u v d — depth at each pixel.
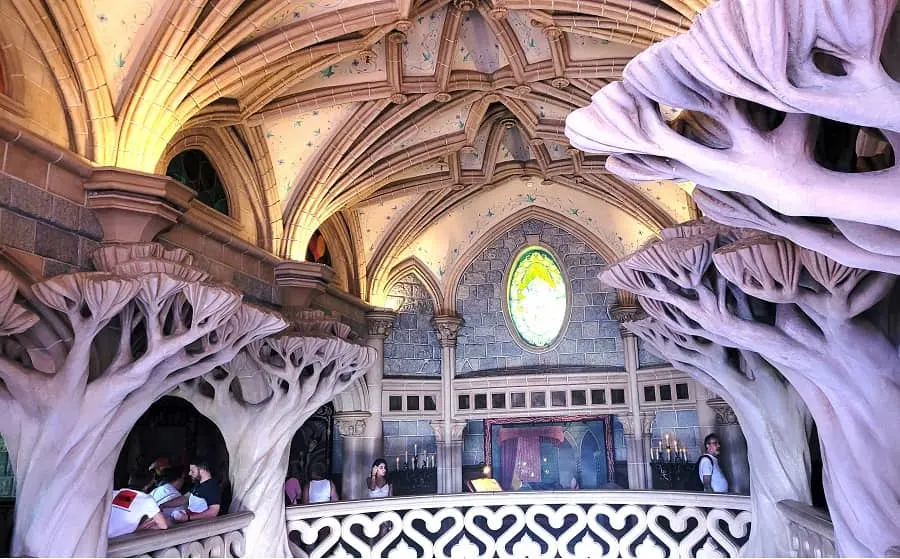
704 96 2.11
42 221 5.81
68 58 6.55
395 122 10.80
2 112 5.32
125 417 5.28
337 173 10.77
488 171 13.42
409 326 15.59
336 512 7.82
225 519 6.70
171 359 5.56
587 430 14.77
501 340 15.66
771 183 2.08
